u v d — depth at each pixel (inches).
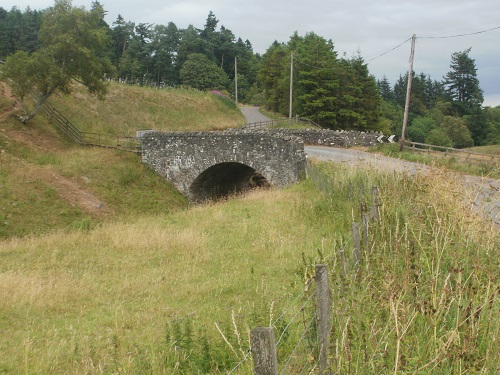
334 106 2265.0
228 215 760.3
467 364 181.8
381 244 313.0
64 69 1310.3
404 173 538.6
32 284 441.4
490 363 184.1
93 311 390.0
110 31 3526.1
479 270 244.4
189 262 517.7
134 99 1959.9
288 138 1097.4
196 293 415.5
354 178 676.7
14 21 3346.5
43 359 290.8
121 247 596.4
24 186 999.0
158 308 385.4
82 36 1315.2
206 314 361.1
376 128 2362.2
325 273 195.5
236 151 1164.5
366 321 208.5
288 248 510.9
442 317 214.8
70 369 280.2
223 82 3508.9
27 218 906.1
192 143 1218.6
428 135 2984.7
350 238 391.5
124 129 1723.7
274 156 1114.7
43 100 1332.4
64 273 500.1
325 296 195.2
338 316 213.5
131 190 1157.1
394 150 1240.2
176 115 2030.0
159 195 1187.9
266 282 414.6
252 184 1521.9
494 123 3400.6
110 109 1792.6
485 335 203.5
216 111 2252.7
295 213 666.2
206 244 583.5
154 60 3412.9
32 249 609.6
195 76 3403.1
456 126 3097.9
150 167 1274.6
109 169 1200.2
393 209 377.1
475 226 298.5
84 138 1421.0
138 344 306.5
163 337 318.0
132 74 3196.4
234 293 407.5
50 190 1005.8
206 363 259.4
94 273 497.0
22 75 1263.5
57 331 343.9
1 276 475.2
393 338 197.0
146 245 594.9
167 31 3690.9
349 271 273.3
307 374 191.8
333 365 187.5
